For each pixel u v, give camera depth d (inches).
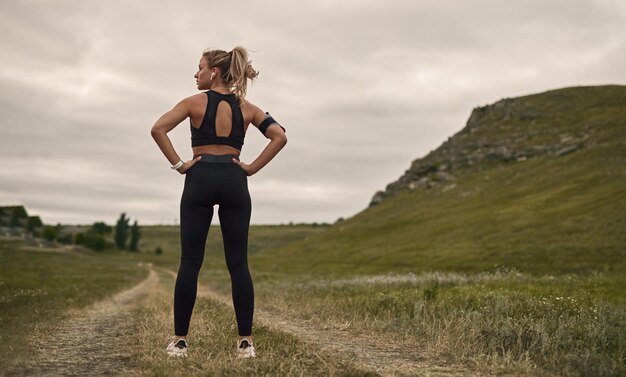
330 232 3782.0
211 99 196.7
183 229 198.4
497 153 4215.1
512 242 1862.7
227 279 1350.9
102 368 187.3
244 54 201.6
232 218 198.8
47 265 2303.2
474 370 184.1
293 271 2217.0
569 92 5305.1
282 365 173.0
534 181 2984.7
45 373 179.8
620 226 1696.6
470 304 366.3
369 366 187.3
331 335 286.4
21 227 6697.8
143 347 218.5
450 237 2289.6
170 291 886.4
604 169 2655.0
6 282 801.6
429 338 253.1
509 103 5457.7
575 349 210.7
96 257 5344.5
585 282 639.1
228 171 196.1
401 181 4736.7
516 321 265.1
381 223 3358.8
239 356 191.0
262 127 202.7
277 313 431.5
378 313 360.5
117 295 768.3
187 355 193.0
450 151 4756.4
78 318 378.0
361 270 1935.3
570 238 1710.1
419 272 1656.0
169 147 193.5
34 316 360.8
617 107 4638.3
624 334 229.9
